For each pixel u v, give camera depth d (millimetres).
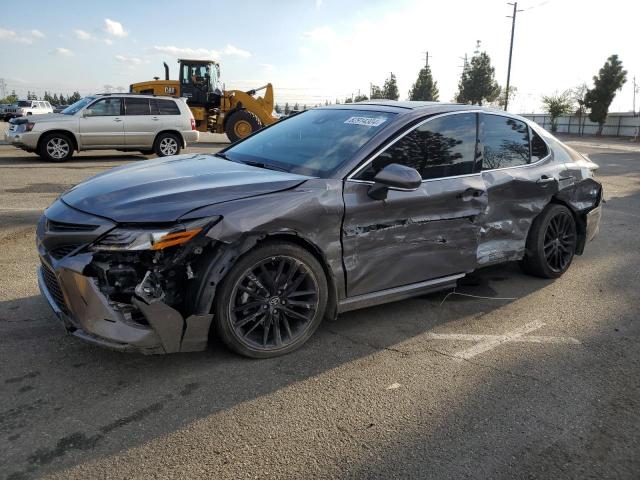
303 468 2346
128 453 2391
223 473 2293
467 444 2557
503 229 4387
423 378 3162
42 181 9602
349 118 4094
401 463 2406
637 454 2531
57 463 2305
